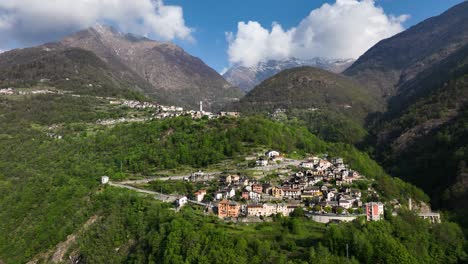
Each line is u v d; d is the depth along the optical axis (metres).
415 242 179.25
